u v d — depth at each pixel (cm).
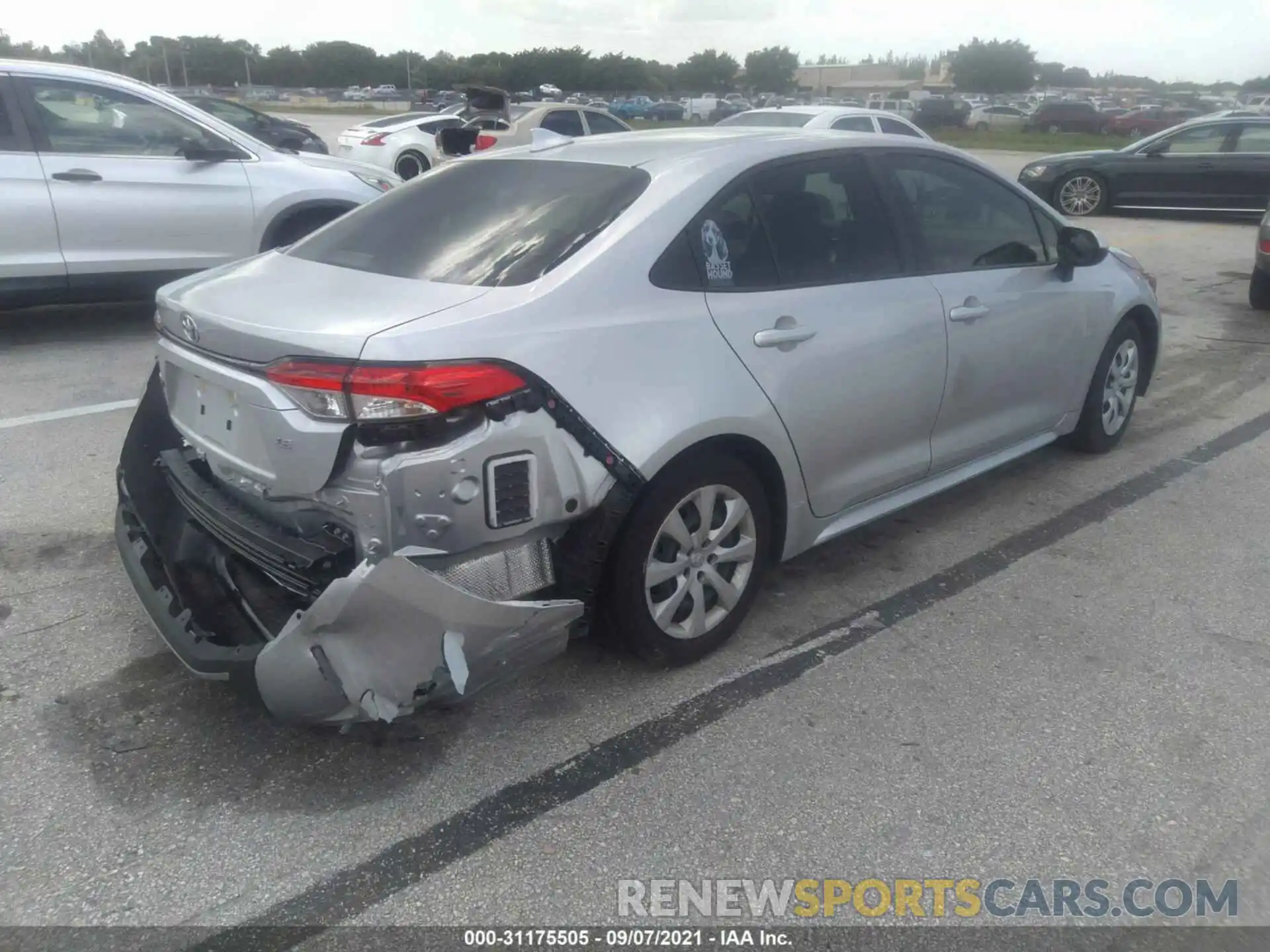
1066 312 472
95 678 335
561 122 1390
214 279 340
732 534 348
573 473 289
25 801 279
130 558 326
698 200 334
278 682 260
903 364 387
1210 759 304
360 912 246
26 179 670
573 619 295
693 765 298
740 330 332
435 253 324
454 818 276
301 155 821
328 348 265
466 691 279
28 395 608
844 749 306
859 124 1188
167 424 375
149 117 720
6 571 402
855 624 379
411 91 7631
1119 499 498
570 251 310
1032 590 407
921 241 405
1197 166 1498
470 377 267
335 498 272
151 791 284
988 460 463
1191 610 392
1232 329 868
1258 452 566
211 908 246
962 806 283
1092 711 327
